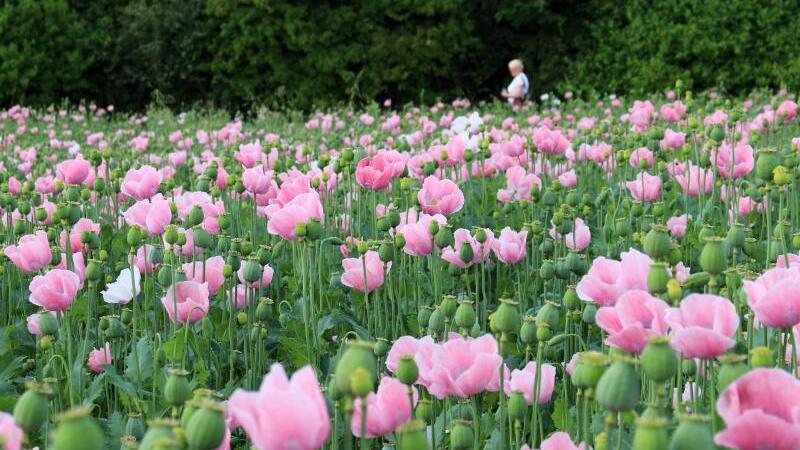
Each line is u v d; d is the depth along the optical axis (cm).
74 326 387
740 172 507
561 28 2345
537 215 552
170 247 344
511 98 1564
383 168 456
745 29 1964
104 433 306
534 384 252
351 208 515
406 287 433
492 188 678
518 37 2405
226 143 1057
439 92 2395
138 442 252
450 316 299
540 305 418
